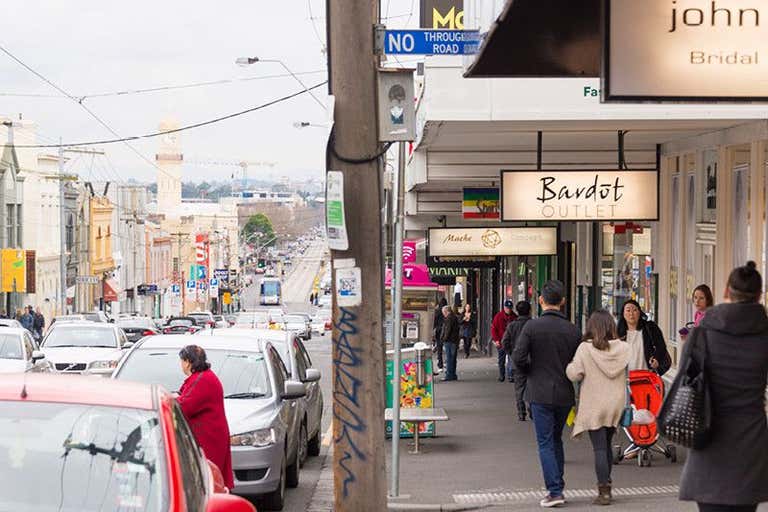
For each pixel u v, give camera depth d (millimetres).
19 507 6070
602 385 13219
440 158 23406
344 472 11016
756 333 7855
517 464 17359
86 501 6137
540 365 13312
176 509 6098
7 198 70062
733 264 19000
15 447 6457
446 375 34344
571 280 32219
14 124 72438
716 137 19500
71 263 85562
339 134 10867
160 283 126438
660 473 15359
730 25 8617
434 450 19094
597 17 9758
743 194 18547
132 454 6488
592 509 13141
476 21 11328
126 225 108125
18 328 25125
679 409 7840
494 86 16922
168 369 15000
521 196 18734
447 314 34375
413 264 45031
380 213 11000
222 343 15734
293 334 19500
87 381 7359
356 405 10977
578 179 18719
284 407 15039
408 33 12992
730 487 7781
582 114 16797
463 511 13664
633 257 25422
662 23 8609
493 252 25812
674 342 22344
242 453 13758
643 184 18734
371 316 10977
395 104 11117
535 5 9516
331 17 10914
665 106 16531
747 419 7832
